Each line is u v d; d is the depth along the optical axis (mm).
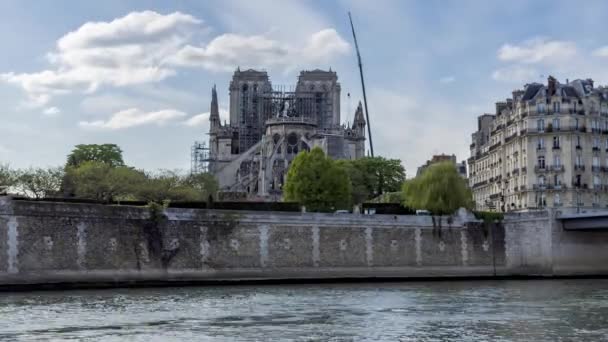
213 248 96312
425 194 112250
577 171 135625
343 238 103812
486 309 63188
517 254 111938
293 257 100688
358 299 71938
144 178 133250
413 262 107312
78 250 87625
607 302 68938
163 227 93562
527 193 137500
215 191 161375
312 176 128125
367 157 176375
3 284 82250
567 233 110812
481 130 170500
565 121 135750
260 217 99375
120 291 82250
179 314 59250
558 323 54594
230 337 48344
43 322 54000
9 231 83312
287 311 61562
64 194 125938
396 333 50188
